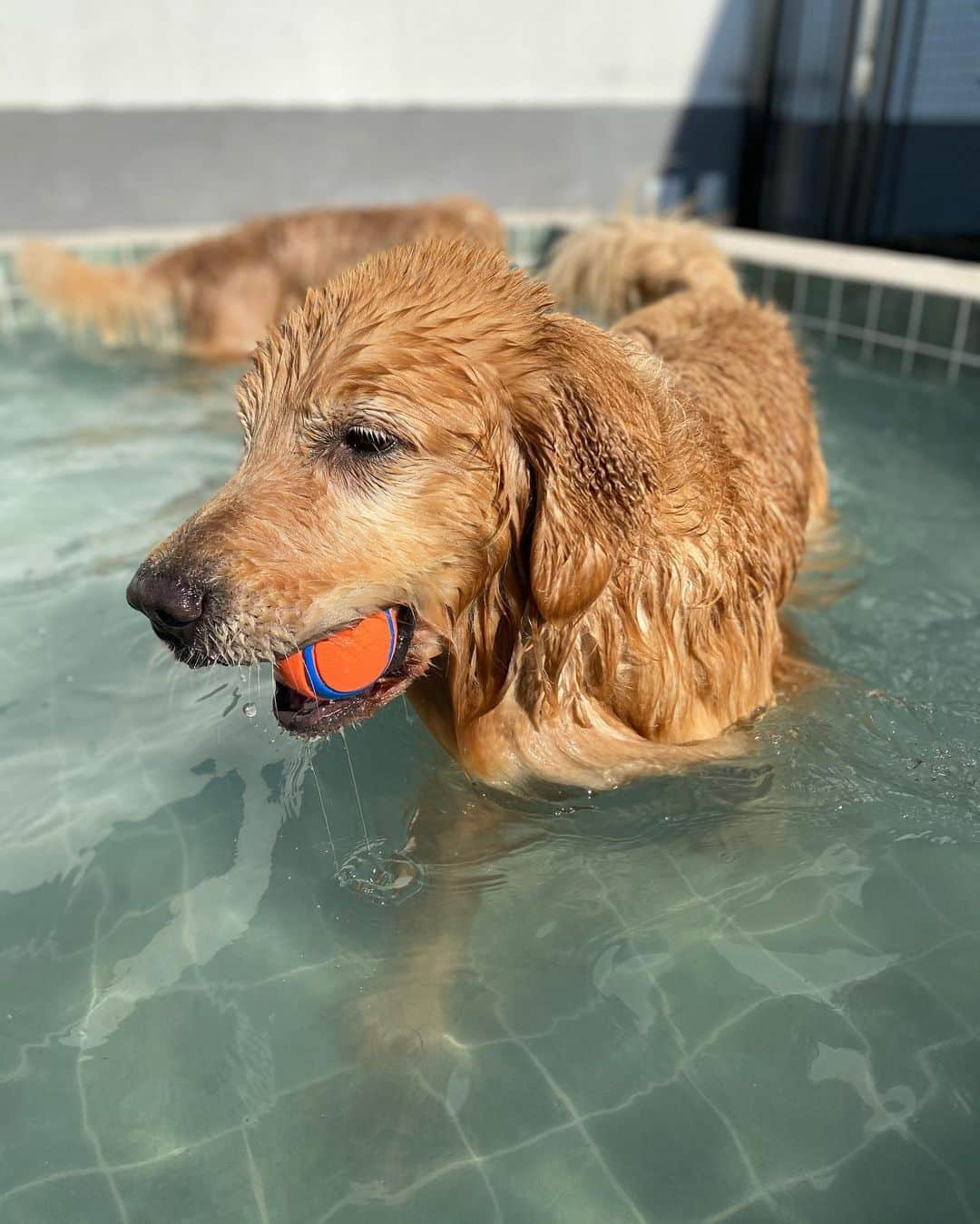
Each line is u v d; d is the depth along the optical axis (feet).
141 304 4.77
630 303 3.65
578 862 1.65
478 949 1.50
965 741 1.90
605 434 1.42
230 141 6.07
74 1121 1.26
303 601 1.42
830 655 2.22
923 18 6.08
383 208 4.98
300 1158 1.21
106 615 2.44
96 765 1.92
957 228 6.61
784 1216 1.13
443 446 1.42
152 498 3.06
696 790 1.79
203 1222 1.14
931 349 3.94
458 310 1.45
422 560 1.47
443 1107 1.27
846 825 1.71
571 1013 1.39
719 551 1.76
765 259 4.55
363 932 1.53
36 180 5.73
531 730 1.71
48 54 5.55
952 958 1.46
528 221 6.05
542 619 1.57
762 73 6.83
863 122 6.20
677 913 1.55
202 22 5.78
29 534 2.83
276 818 1.76
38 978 1.46
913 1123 1.22
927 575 2.55
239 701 2.10
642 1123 1.24
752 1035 1.35
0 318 4.97
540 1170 1.19
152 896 1.61
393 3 6.10
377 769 1.86
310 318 1.52
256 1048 1.35
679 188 6.98
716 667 1.80
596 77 6.67
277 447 1.47
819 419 3.63
